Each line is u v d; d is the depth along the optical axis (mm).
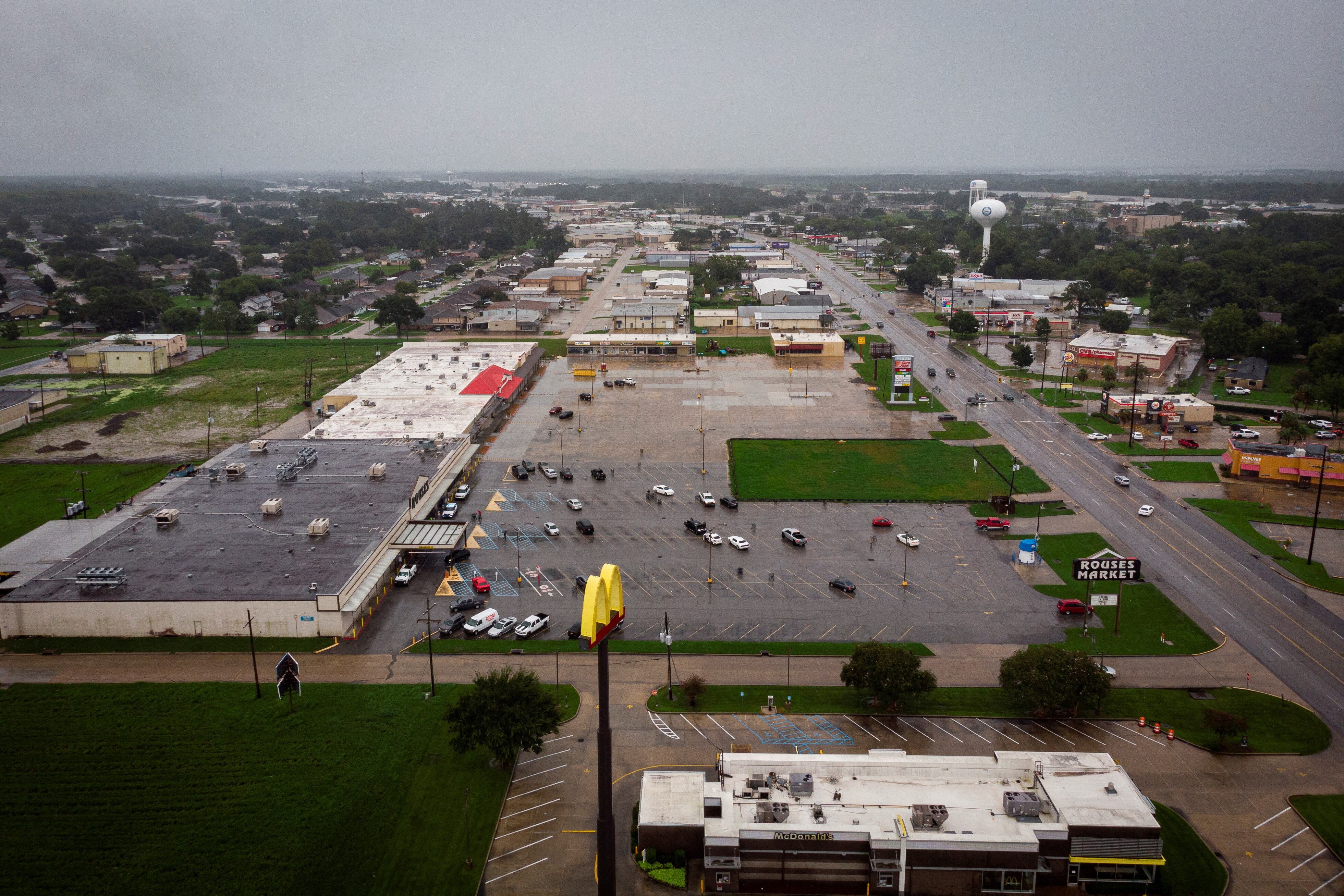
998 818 73812
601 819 64000
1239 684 101250
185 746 89500
